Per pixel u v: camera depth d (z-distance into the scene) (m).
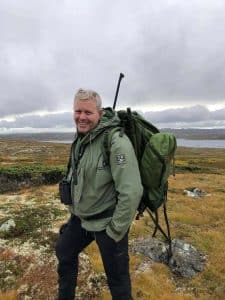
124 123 1.35
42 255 2.62
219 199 5.82
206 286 2.38
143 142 1.38
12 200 4.66
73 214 1.53
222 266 2.64
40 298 2.09
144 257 2.75
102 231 1.39
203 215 4.47
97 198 1.36
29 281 2.25
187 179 8.78
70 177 1.47
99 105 1.37
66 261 1.57
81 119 1.34
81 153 1.38
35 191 5.50
